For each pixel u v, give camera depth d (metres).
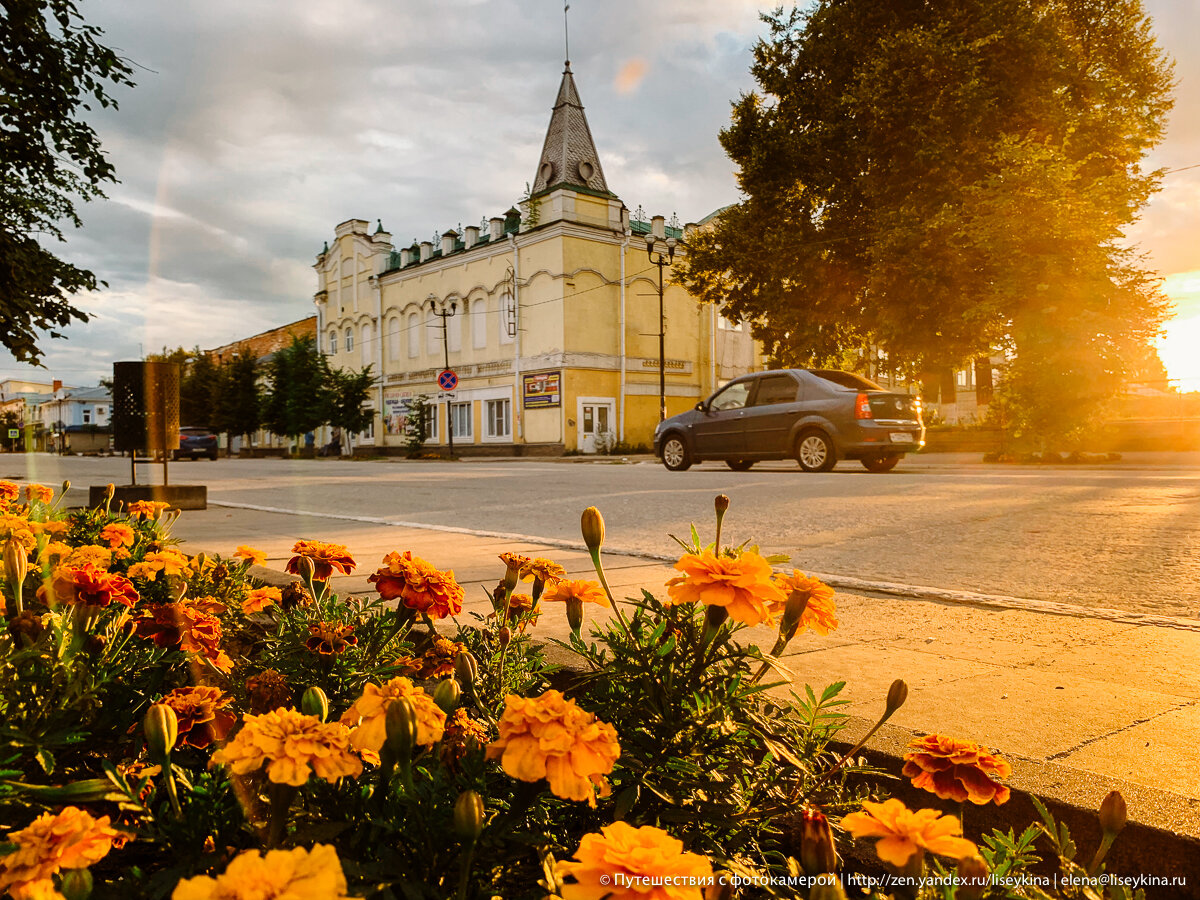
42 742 1.13
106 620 1.61
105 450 57.00
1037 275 14.39
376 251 37.97
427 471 17.05
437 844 0.96
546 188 29.47
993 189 15.00
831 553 4.74
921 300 16.25
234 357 46.62
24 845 0.75
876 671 2.27
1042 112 16.25
